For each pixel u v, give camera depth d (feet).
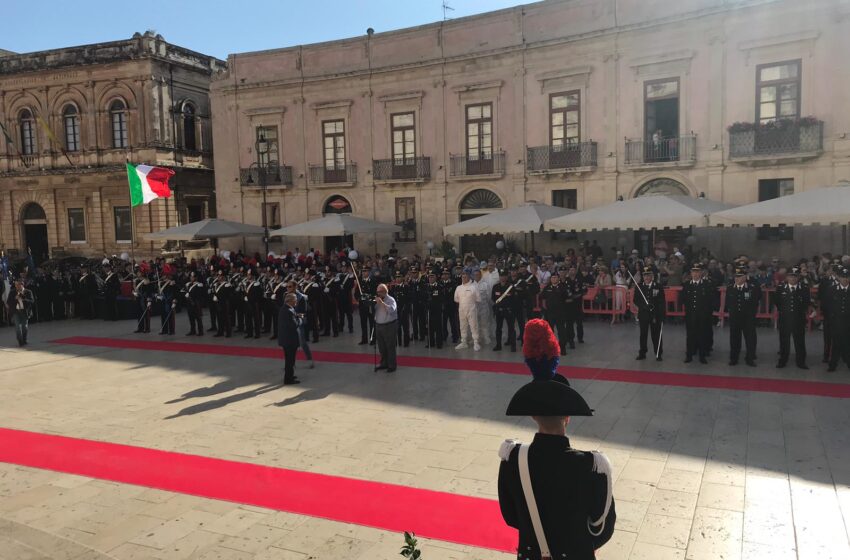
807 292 37.35
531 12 80.23
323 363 43.62
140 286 60.23
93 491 22.91
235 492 22.38
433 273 49.16
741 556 17.29
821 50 65.51
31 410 33.63
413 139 89.25
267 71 97.40
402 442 27.02
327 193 95.35
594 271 59.47
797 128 66.39
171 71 115.34
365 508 20.76
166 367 43.78
